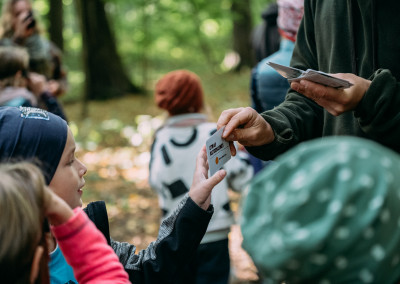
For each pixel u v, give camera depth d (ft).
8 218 2.98
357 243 2.38
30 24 14.25
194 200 4.84
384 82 4.86
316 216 2.40
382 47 5.33
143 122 30.17
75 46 49.67
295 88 5.06
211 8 39.75
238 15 41.78
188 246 4.84
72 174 4.54
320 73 4.68
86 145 26.76
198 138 9.50
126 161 24.17
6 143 4.27
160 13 39.91
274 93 10.78
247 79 45.93
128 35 47.21
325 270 2.43
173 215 4.95
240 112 5.39
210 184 4.85
